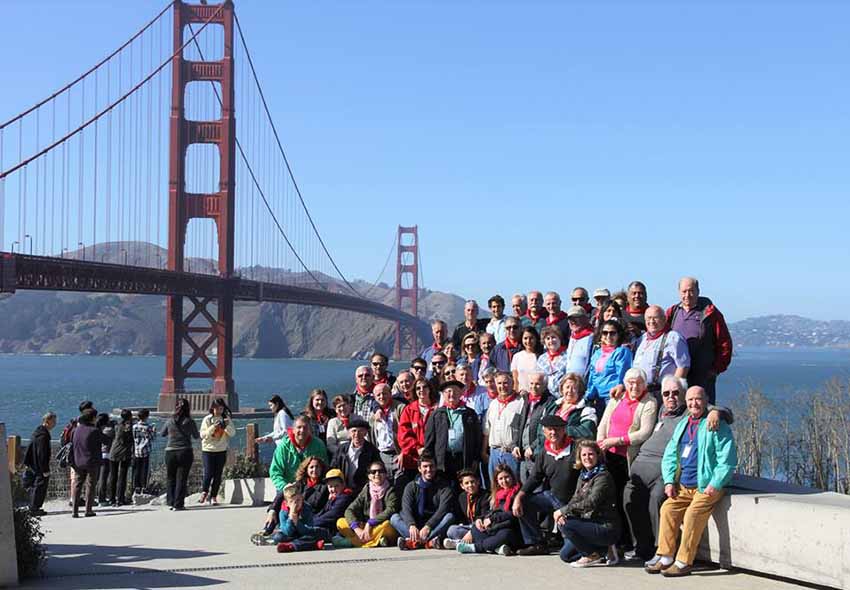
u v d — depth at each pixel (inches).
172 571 355.9
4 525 325.1
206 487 655.1
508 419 402.6
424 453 410.9
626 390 369.7
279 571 353.4
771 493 344.8
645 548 361.7
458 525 402.0
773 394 2977.4
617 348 403.5
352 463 435.5
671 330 399.9
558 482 376.8
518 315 543.2
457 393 413.4
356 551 403.2
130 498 696.4
